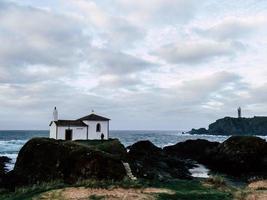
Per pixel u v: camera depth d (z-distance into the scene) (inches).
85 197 773.3
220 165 2165.4
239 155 2073.1
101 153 1300.4
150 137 7657.5
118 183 922.1
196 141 2923.2
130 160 1672.0
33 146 1355.8
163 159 2276.1
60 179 1221.7
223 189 962.7
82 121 2352.4
